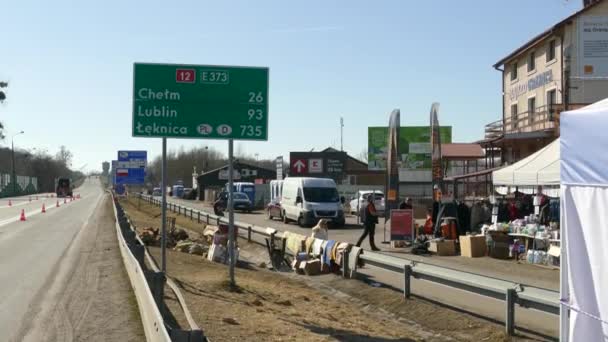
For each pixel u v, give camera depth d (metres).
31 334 8.41
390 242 23.55
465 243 20.11
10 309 10.08
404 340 9.31
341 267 15.68
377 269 16.69
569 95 32.62
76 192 132.75
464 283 10.05
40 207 56.16
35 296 11.28
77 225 32.06
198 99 12.29
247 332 8.71
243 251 22.53
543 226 19.05
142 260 12.70
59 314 9.66
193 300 10.79
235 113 12.37
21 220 36.50
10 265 15.90
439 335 9.80
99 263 16.00
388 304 12.23
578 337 5.29
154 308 6.45
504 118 43.06
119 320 9.16
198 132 12.27
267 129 12.43
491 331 9.41
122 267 14.99
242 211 52.50
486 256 19.83
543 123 35.06
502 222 22.25
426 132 59.38
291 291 13.49
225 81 12.36
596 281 5.05
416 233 23.36
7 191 98.62
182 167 134.25
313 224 34.66
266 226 35.62
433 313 10.96
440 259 19.31
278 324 9.55
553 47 35.81
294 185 37.16
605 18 30.30
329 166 66.12
